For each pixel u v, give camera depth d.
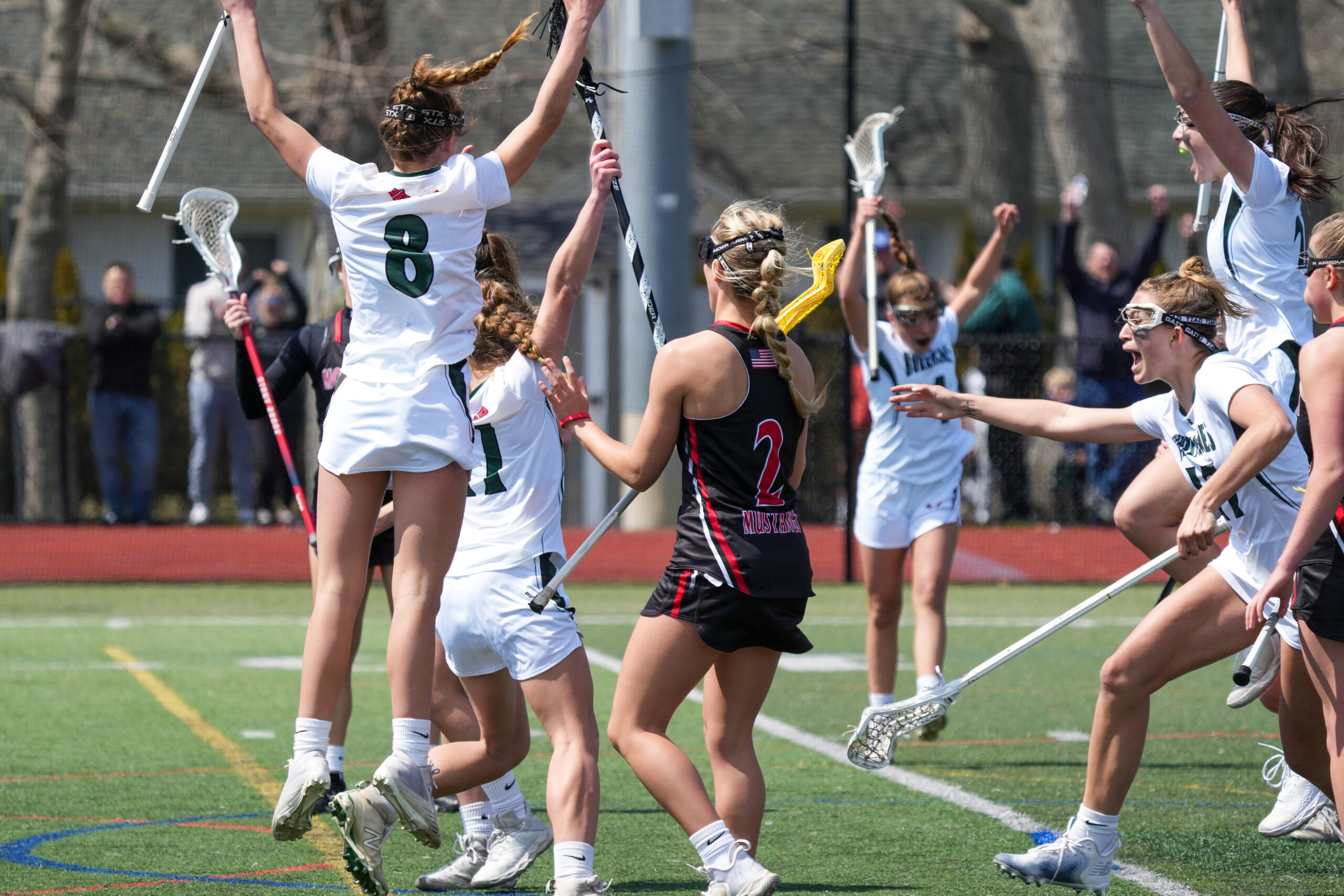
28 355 50.59
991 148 70.94
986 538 49.12
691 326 54.00
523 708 15.96
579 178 75.56
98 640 35.56
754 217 14.63
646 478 14.70
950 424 24.20
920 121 82.19
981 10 66.38
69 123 61.06
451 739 17.23
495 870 15.92
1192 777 21.89
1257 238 17.48
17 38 72.44
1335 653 14.12
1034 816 19.25
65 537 49.00
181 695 28.20
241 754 22.83
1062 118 64.94
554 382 15.40
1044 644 36.19
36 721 25.58
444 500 14.16
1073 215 48.94
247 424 51.31
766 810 19.59
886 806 19.84
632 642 14.59
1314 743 15.96
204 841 17.61
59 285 63.62
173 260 76.94
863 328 24.91
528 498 15.20
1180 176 78.25
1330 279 14.45
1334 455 13.39
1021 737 25.12
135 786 20.61
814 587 46.12
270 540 49.09
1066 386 50.41
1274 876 16.33
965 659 33.72
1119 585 15.80
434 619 14.12
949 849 17.55
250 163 75.81
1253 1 56.81
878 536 23.78
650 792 14.39
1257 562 15.03
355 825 13.11
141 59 65.50
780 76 84.50
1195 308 15.61
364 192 14.20
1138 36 83.94
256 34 15.33
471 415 15.11
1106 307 48.88
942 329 24.80
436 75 14.40
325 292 61.88
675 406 14.34
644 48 52.81
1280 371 17.41
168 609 41.38
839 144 83.00
